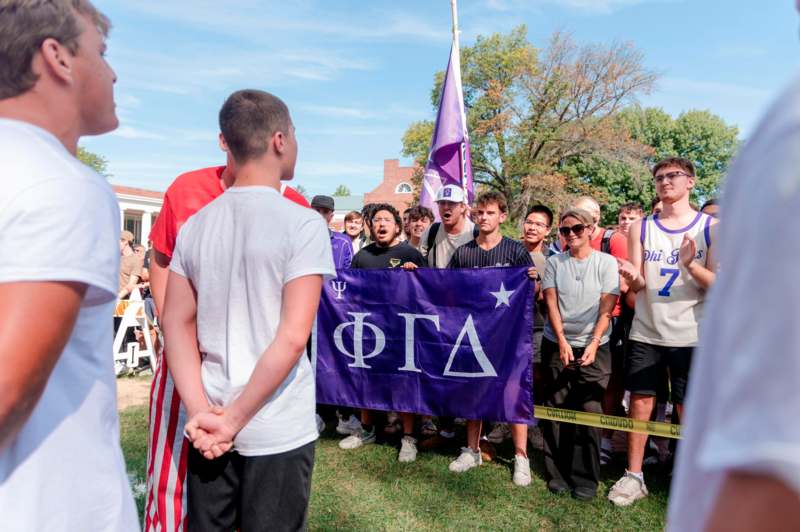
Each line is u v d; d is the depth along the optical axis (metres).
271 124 1.82
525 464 3.91
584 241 3.77
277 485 1.74
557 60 30.64
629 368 3.62
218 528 1.83
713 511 0.45
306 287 1.70
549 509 3.47
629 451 3.69
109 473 1.08
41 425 0.96
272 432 1.73
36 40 0.96
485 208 4.23
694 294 3.43
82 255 0.91
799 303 0.39
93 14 1.07
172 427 2.09
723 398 0.44
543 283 3.96
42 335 0.85
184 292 1.89
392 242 4.80
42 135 0.96
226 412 1.68
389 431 4.98
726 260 0.49
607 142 30.91
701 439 0.51
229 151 2.03
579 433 3.68
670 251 3.47
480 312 3.94
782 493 0.40
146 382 6.81
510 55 32.25
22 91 0.98
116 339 7.12
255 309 1.74
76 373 1.02
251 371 1.73
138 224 42.69
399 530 3.18
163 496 2.08
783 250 0.40
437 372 4.05
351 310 4.30
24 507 0.93
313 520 3.29
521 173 32.44
